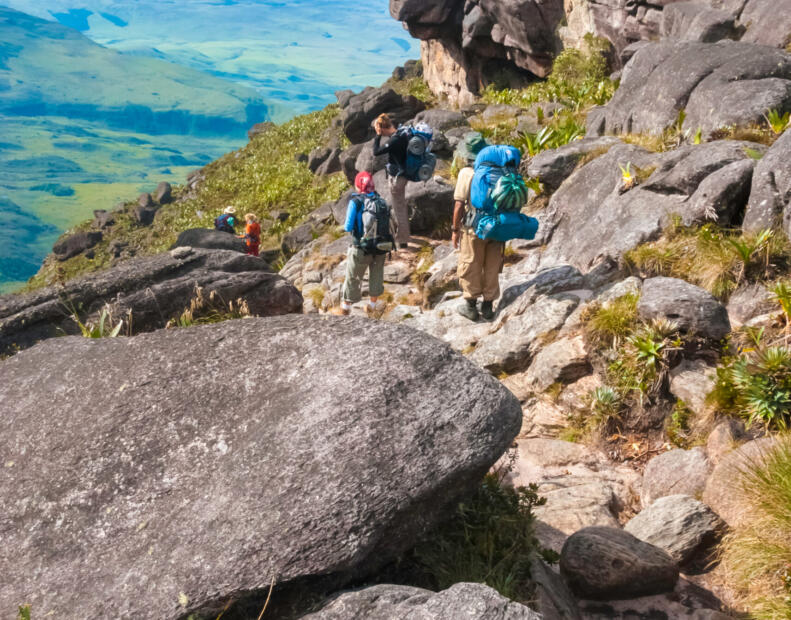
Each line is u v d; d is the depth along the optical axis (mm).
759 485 3750
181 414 2973
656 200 7301
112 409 3031
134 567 2529
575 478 4918
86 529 2676
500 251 7312
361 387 2922
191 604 2406
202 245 14852
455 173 12641
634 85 11609
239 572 2457
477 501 3240
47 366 3361
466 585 2422
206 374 3119
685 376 5215
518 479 5012
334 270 12250
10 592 2545
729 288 5871
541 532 4117
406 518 2713
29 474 2869
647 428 5211
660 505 4102
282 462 2715
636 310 5816
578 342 6055
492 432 2941
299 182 31109
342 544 2529
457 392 3002
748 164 6551
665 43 11570
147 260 6746
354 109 29125
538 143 12266
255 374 3078
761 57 9406
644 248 6711
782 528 3488
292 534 2523
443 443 2840
